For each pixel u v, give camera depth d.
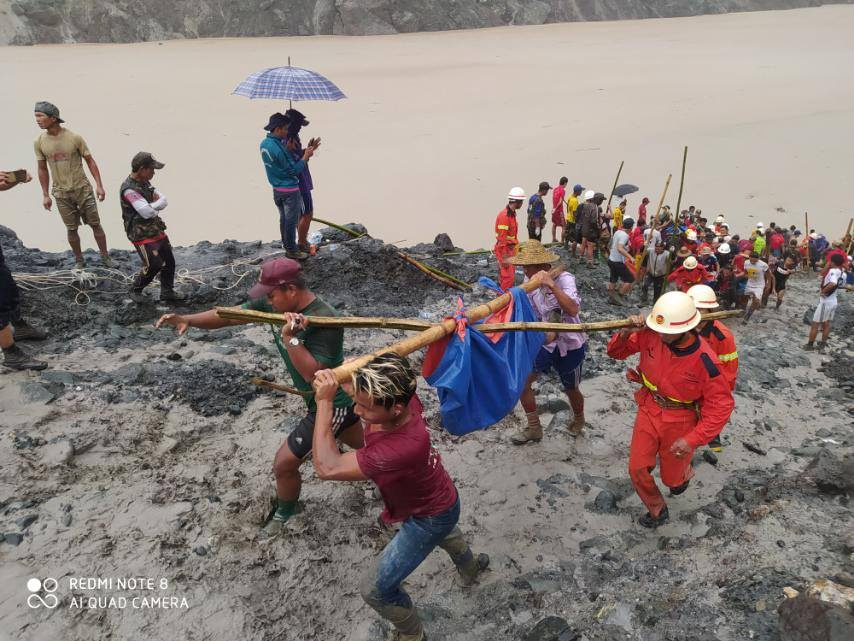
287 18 121.19
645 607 4.20
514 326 4.61
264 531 4.61
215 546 4.44
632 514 5.29
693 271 11.39
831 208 30.95
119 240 27.78
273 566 4.38
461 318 4.26
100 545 4.32
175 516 4.63
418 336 4.01
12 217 29.38
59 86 64.94
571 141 42.12
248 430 5.75
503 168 36.88
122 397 5.88
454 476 5.59
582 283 12.42
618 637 3.98
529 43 110.00
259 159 39.41
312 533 4.69
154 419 5.67
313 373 3.88
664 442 4.82
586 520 5.17
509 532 5.00
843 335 10.91
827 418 7.19
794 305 13.18
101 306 7.66
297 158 8.83
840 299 12.93
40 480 4.80
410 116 50.97
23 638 3.67
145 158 6.98
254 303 4.32
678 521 5.15
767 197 32.41
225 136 44.62
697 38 115.31
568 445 6.14
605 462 5.97
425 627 4.11
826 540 4.76
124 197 7.00
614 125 46.44
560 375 5.98
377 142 42.97
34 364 6.06
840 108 49.75
